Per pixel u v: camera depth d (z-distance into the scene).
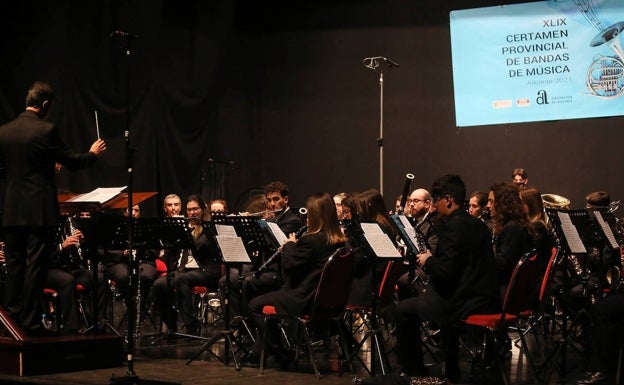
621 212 9.24
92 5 8.88
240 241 5.04
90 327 6.17
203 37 10.00
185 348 5.77
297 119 10.76
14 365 4.52
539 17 9.47
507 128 9.72
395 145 10.26
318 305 4.52
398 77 10.25
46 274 4.70
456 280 4.16
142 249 5.84
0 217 4.94
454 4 9.91
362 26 10.44
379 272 5.14
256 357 5.07
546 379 4.53
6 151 4.58
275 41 10.85
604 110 9.27
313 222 4.84
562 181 9.49
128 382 4.21
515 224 4.62
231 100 10.62
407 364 4.44
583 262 5.82
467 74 9.81
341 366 5.00
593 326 4.46
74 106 8.74
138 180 9.21
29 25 8.49
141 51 9.22
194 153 9.94
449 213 4.28
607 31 9.21
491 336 4.10
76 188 8.70
